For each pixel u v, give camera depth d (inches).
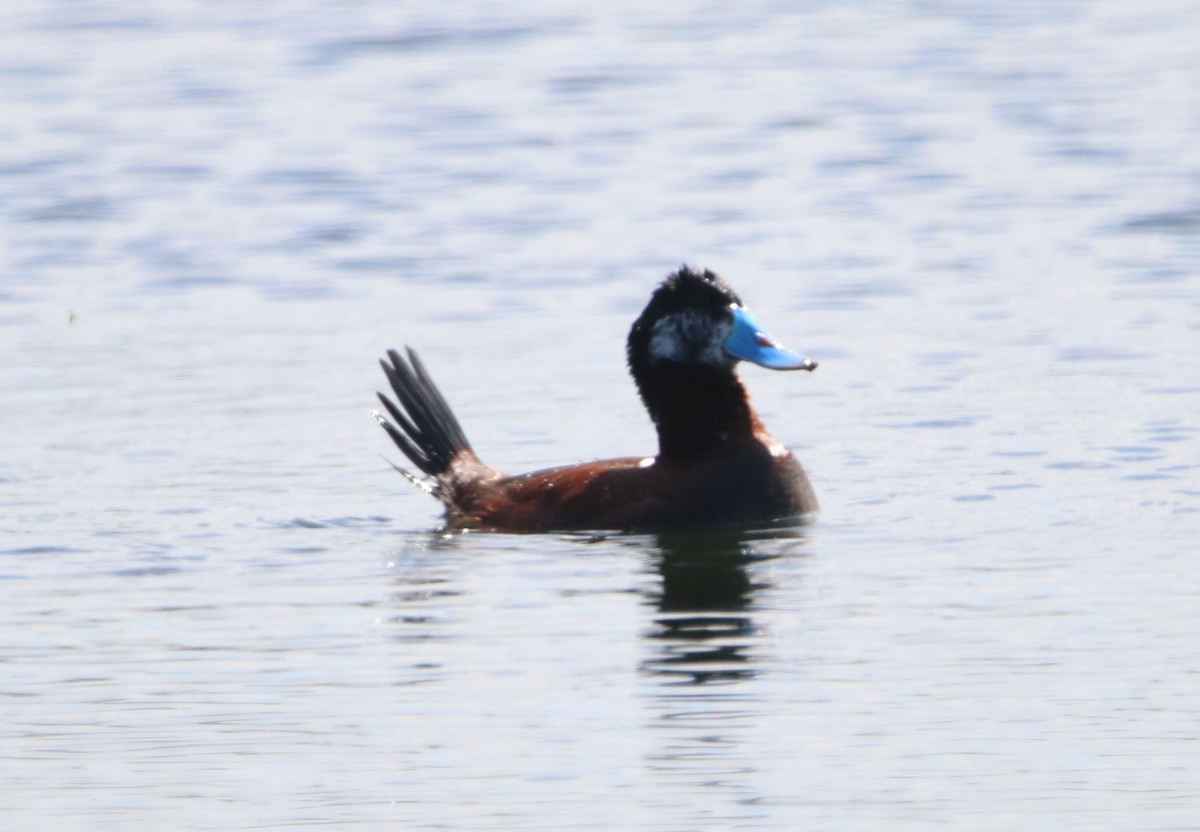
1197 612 383.2
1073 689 342.0
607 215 869.8
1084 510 463.2
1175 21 1328.7
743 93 1147.3
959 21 1358.3
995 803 295.7
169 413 573.3
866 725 326.6
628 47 1282.0
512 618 390.0
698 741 321.7
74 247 827.4
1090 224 829.8
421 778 309.1
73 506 483.2
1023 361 616.1
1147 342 634.2
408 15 1390.3
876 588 404.8
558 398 584.1
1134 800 296.0
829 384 600.4
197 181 950.4
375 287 748.0
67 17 1390.3
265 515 478.3
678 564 426.6
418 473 517.0
